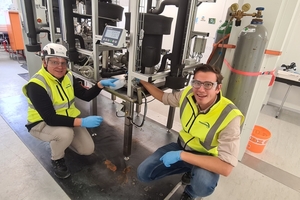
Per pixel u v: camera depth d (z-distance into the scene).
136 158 1.73
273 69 1.53
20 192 1.29
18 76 3.51
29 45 2.06
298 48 3.04
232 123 1.01
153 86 1.48
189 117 1.18
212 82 0.99
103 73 1.75
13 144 1.75
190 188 1.23
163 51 1.91
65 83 1.41
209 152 1.14
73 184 1.39
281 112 3.22
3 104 2.44
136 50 1.31
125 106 1.49
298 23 2.92
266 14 1.41
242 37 1.38
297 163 1.91
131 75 1.35
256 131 2.10
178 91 1.51
